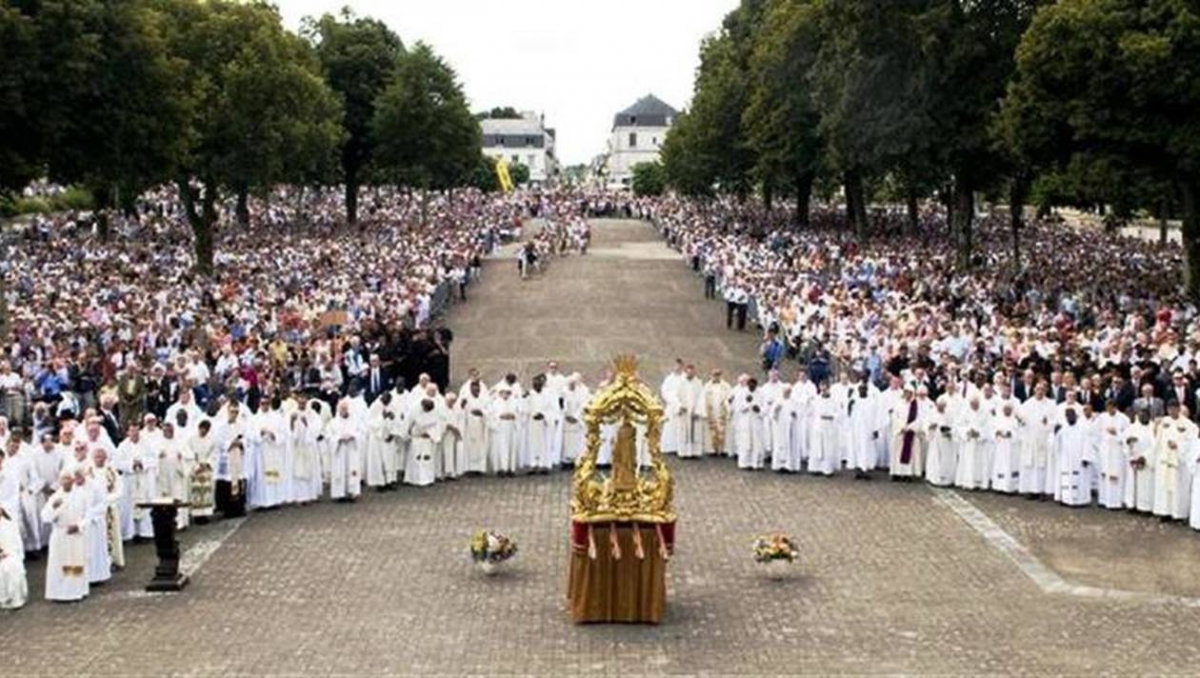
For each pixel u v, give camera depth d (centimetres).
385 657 1831
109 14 5044
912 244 7969
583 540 1980
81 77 4803
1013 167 6147
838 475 3066
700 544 2438
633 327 5500
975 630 1962
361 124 10662
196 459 2578
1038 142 4872
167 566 2148
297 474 2758
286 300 4981
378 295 5191
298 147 7156
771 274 5931
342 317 4353
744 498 2816
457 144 10650
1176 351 3453
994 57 5875
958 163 6188
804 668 1798
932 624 1989
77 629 1952
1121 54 4450
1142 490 2684
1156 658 1845
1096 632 1956
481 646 1881
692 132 10781
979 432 2895
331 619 1998
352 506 2752
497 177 18238
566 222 10706
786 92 7956
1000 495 2870
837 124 6450
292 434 2752
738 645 1892
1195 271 4991
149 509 2230
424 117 10331
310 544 2436
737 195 12575
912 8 6031
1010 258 6719
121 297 4788
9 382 3016
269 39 6850
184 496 2531
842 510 2714
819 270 6197
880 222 9919
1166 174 4731
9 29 4525
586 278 7425
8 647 1870
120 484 2358
